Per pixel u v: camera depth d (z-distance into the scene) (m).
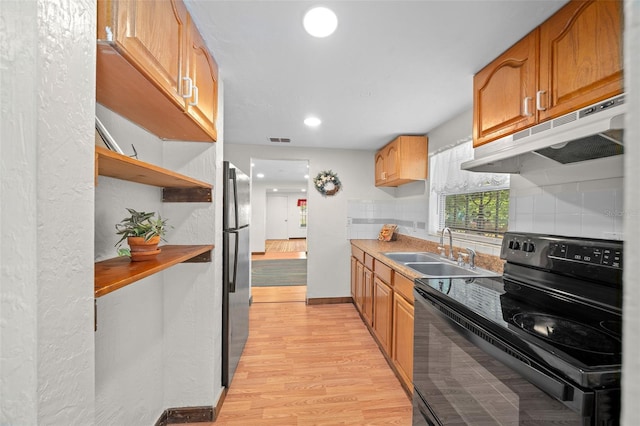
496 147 1.41
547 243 1.26
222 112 1.78
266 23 1.23
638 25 0.21
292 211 11.76
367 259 2.94
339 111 2.29
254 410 1.75
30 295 0.47
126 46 0.76
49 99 0.50
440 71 1.62
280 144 3.51
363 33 1.29
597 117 0.89
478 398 0.97
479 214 2.16
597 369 0.66
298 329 2.91
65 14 0.54
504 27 1.22
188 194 1.66
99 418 1.11
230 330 1.96
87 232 0.59
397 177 2.93
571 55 1.05
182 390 1.66
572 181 1.36
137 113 1.20
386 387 1.97
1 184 0.47
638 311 0.20
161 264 1.05
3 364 0.47
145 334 1.46
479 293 1.28
